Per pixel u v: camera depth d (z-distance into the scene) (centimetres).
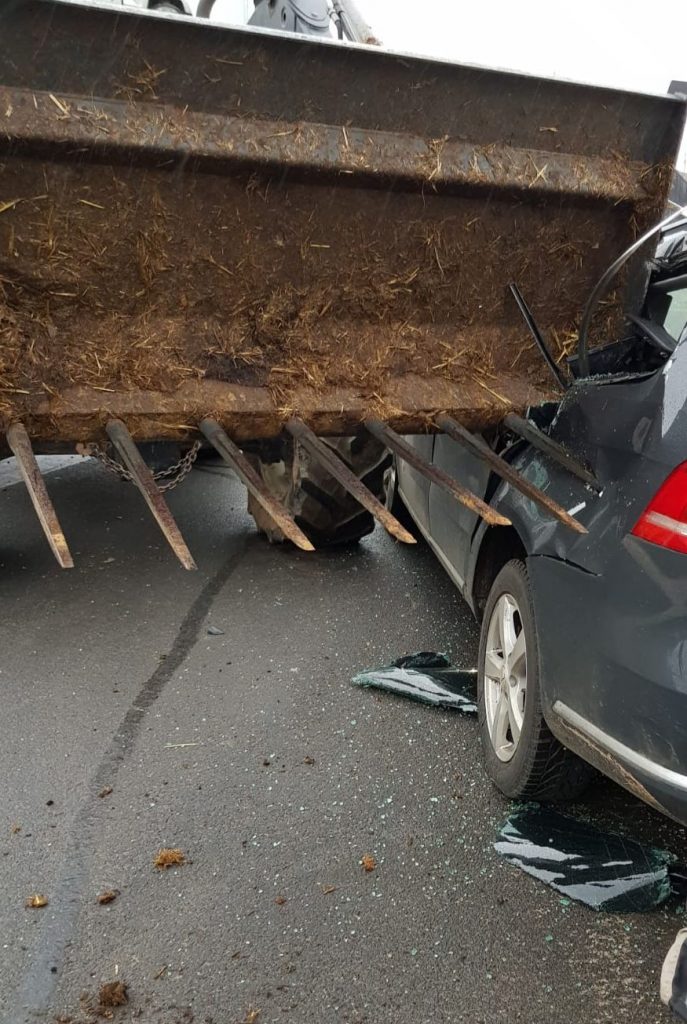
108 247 259
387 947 216
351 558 506
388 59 251
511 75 262
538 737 252
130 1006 197
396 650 383
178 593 442
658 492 207
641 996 204
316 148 258
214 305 279
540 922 226
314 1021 194
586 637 219
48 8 219
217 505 598
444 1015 197
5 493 609
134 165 247
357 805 272
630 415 232
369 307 297
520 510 275
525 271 304
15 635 388
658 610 199
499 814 270
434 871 244
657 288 314
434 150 270
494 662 291
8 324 254
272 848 252
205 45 237
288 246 277
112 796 274
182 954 212
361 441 417
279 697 338
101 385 264
